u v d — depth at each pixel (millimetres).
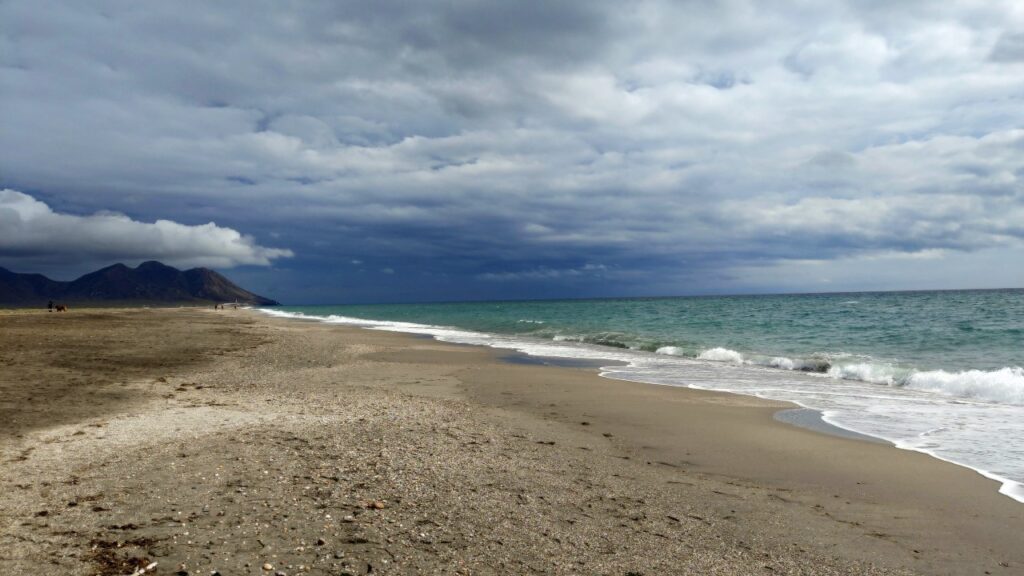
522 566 4785
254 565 4637
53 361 18781
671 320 51969
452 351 26422
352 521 5562
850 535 5746
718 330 38688
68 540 5035
